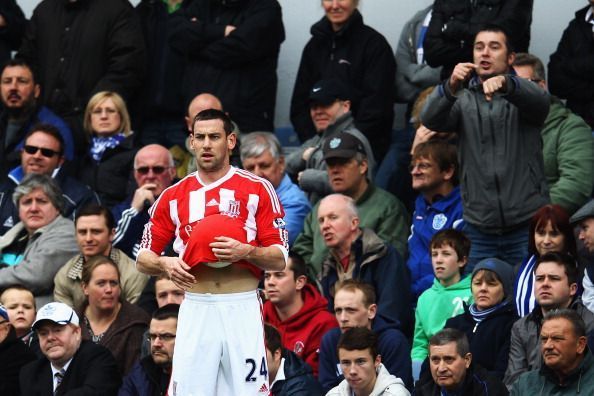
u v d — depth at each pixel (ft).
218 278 98.37
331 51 167.32
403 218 148.25
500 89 135.03
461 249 133.80
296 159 160.35
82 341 131.75
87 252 146.72
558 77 158.40
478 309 128.36
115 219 156.46
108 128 165.48
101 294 138.31
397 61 169.48
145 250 98.94
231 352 98.07
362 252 138.62
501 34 139.54
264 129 171.32
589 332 121.29
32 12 189.16
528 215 139.23
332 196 140.26
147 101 174.81
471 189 140.67
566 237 129.90
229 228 96.73
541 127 142.20
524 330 124.06
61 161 162.91
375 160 162.71
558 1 172.24
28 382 131.03
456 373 117.80
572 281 122.83
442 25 159.12
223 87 169.58
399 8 178.19
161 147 156.15
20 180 163.02
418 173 144.56
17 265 150.41
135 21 174.91
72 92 173.58
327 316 135.13
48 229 152.66
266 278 135.03
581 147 148.15
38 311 136.56
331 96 159.33
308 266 146.72
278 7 171.53
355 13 166.81
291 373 124.88
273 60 172.55
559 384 116.16
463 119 140.46
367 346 120.98
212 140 98.27
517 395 117.60
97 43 173.78
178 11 173.58
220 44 168.76
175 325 127.13
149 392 127.54
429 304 133.90
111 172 164.25
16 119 170.91
